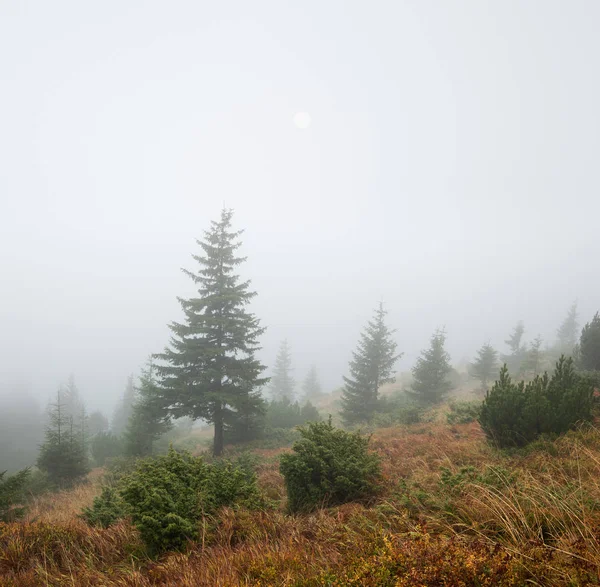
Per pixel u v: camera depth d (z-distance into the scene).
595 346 14.49
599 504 3.74
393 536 3.55
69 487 16.42
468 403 14.83
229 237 17.22
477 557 2.90
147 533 4.63
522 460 6.48
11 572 4.69
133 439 19.77
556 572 2.68
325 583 3.08
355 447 6.98
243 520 4.99
